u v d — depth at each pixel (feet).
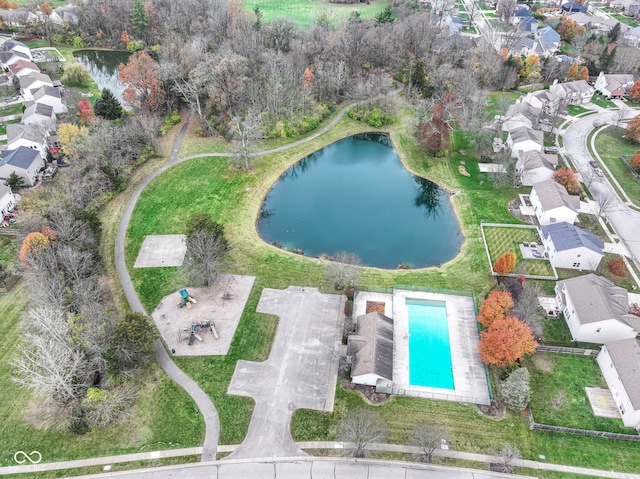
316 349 210.38
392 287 240.73
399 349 210.79
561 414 185.47
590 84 479.82
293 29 492.54
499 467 169.27
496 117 394.11
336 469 169.17
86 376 189.78
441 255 272.10
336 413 185.98
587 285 220.64
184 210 294.46
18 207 258.78
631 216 292.20
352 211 311.88
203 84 390.83
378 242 283.18
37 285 213.05
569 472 167.84
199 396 191.62
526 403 185.26
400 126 399.44
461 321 223.92
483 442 176.55
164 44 500.33
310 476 167.22
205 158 345.31
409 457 172.55
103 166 299.99
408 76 448.65
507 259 238.68
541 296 237.25
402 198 326.24
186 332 216.74
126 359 186.50
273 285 242.99
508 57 466.29
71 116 384.88
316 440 177.68
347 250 276.00
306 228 294.05
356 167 361.51
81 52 533.14
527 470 168.45
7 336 213.66
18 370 197.88
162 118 386.73
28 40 544.21
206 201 303.27
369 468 169.48
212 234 233.55
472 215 297.12
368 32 476.13
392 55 470.39
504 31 584.81
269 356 207.31
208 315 225.35
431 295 237.45
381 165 363.35
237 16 519.60
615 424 182.29
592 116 414.41
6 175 297.33
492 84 462.19
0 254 253.24
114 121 380.58
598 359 205.57
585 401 190.29
